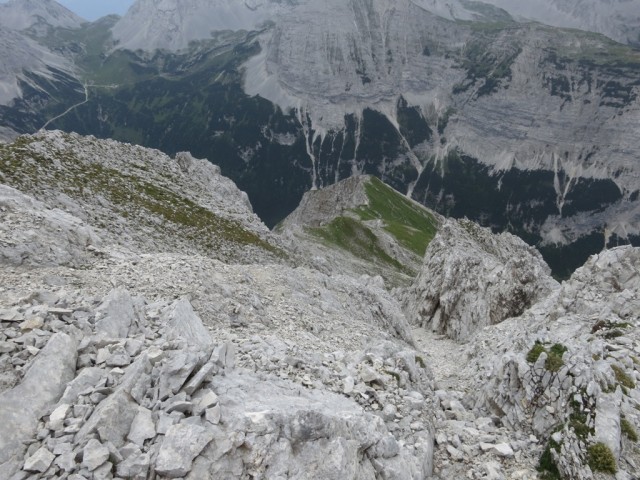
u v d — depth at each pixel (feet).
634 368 66.95
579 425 53.47
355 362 63.77
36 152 187.62
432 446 53.21
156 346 43.39
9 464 30.55
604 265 140.77
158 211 205.98
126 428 33.60
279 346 63.26
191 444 32.53
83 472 30.07
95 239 104.06
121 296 54.44
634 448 52.19
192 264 107.04
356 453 39.58
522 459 53.83
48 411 34.63
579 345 71.77
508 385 66.39
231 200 299.38
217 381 40.70
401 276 467.52
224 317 89.86
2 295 62.49
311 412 38.19
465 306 228.22
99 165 217.56
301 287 138.00
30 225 89.66
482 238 359.25
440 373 118.11
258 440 34.88
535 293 201.36
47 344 39.01
